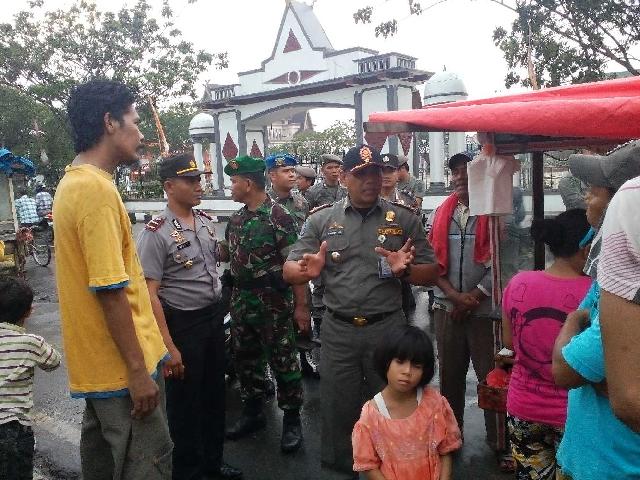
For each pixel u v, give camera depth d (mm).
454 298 3447
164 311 3217
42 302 8898
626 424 1330
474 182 3096
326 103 17688
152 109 21109
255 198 3844
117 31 22938
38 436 4273
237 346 4016
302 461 3736
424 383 2381
